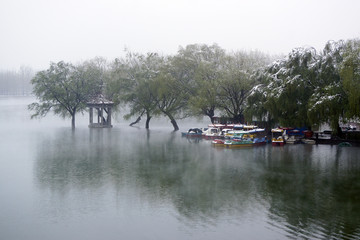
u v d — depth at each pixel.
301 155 49.84
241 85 69.62
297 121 58.69
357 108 48.94
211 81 72.88
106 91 94.19
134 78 86.56
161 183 36.59
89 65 101.31
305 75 57.69
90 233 24.94
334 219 26.55
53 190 34.41
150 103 84.88
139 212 28.64
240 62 75.88
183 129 88.12
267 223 26.06
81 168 43.25
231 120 73.62
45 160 48.00
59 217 27.73
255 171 40.94
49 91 90.00
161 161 47.16
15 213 28.56
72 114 91.31
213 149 56.53
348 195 31.89
